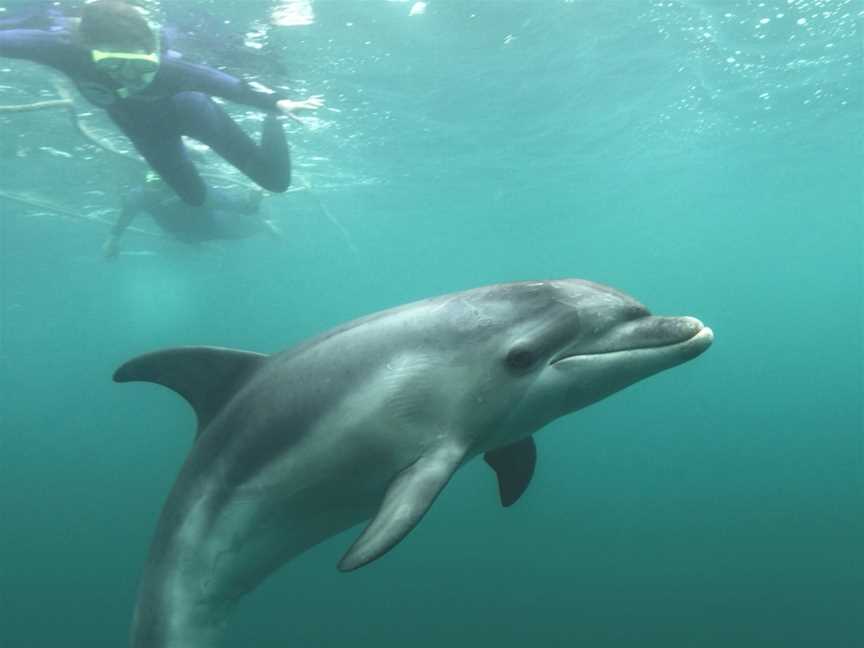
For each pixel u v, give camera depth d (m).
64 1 8.96
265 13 10.62
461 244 47.69
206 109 8.43
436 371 3.34
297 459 3.42
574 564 12.21
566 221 40.12
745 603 9.93
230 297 68.00
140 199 15.09
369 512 3.65
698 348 3.31
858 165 28.67
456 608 10.73
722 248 64.06
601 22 12.73
